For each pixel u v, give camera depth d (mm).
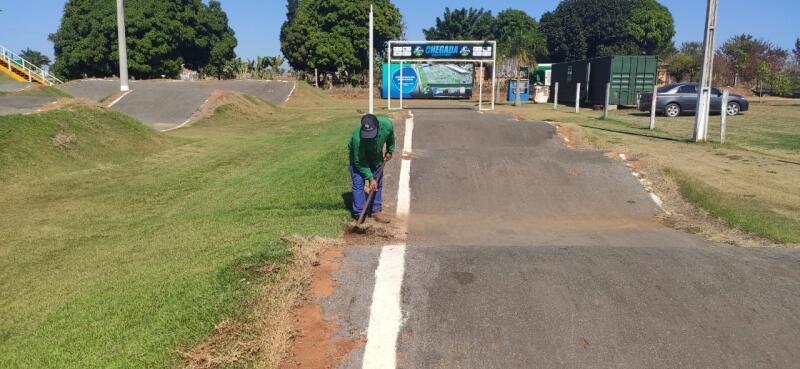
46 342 4098
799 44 48188
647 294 4340
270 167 11648
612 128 18859
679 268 4812
